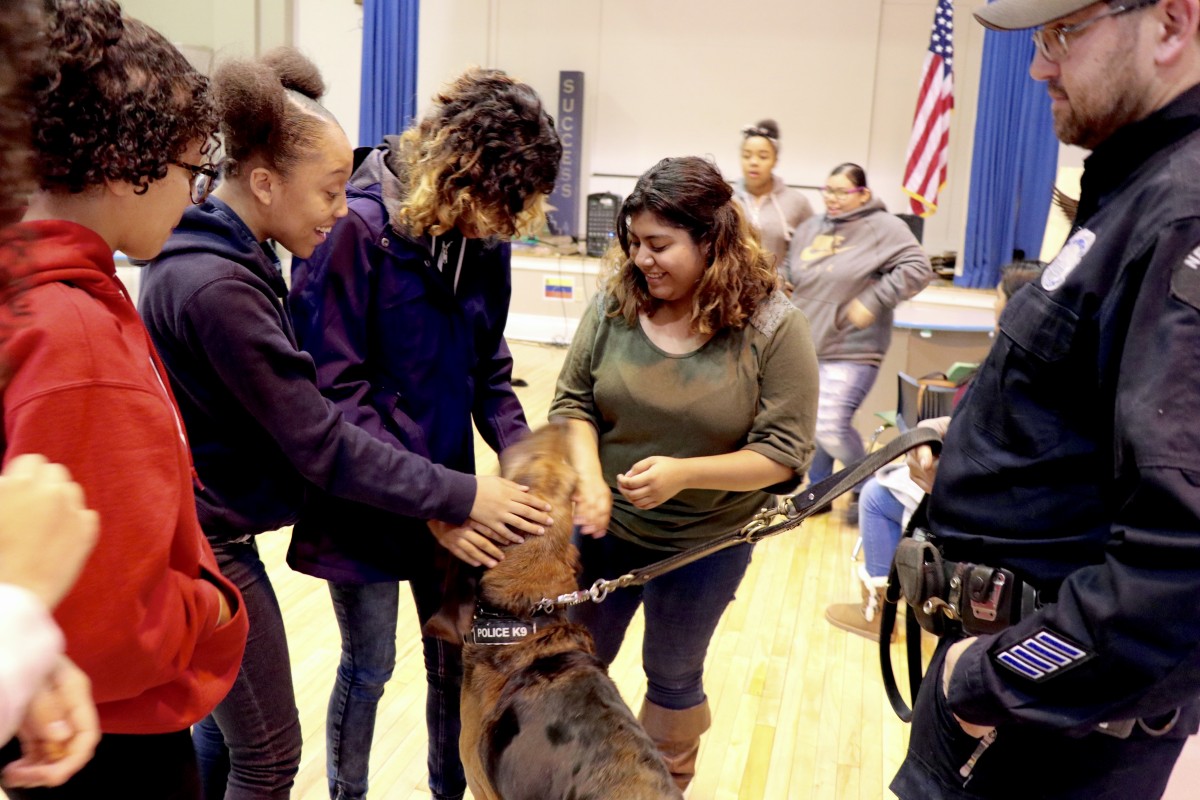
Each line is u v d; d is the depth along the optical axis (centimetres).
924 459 166
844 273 456
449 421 201
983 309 780
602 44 932
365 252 183
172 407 115
